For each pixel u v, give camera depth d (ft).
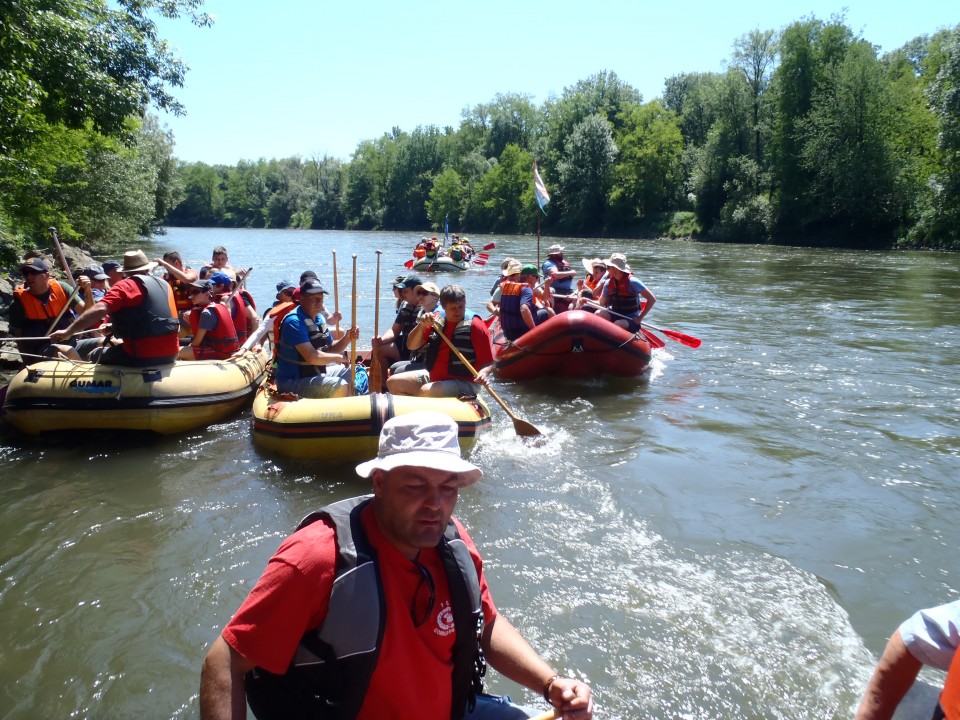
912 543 13.38
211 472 16.83
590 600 11.35
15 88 29.07
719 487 16.01
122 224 81.87
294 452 17.57
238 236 202.80
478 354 20.10
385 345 24.38
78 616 10.91
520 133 227.40
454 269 74.69
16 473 16.66
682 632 10.55
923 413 21.85
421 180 251.80
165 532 13.65
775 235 129.39
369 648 5.61
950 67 100.53
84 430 19.54
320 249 124.57
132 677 9.59
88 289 25.62
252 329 27.99
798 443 19.11
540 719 6.46
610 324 26.45
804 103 125.39
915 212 111.75
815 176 123.44
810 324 38.50
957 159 100.99
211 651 5.59
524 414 22.15
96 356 21.66
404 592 5.86
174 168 130.31
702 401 23.54
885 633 10.61
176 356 20.03
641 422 21.16
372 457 17.75
